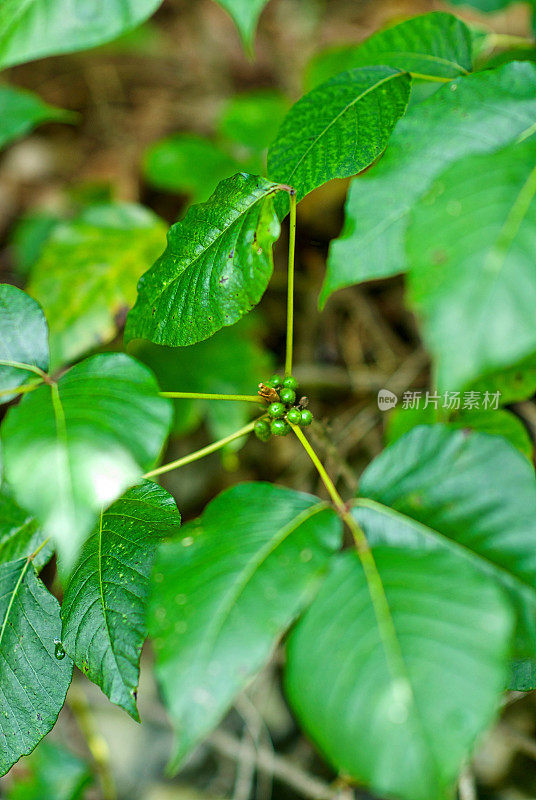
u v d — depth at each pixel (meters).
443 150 0.52
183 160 0.85
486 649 0.50
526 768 0.76
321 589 0.52
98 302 0.74
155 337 0.57
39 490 0.51
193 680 0.51
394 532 0.53
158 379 0.78
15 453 0.52
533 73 0.53
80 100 1.28
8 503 0.58
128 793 0.84
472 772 0.77
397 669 0.50
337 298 0.94
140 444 0.52
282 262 0.95
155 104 1.25
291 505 0.53
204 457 0.94
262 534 0.53
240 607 0.51
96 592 0.56
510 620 0.50
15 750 0.56
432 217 0.50
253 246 0.55
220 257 0.56
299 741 0.83
